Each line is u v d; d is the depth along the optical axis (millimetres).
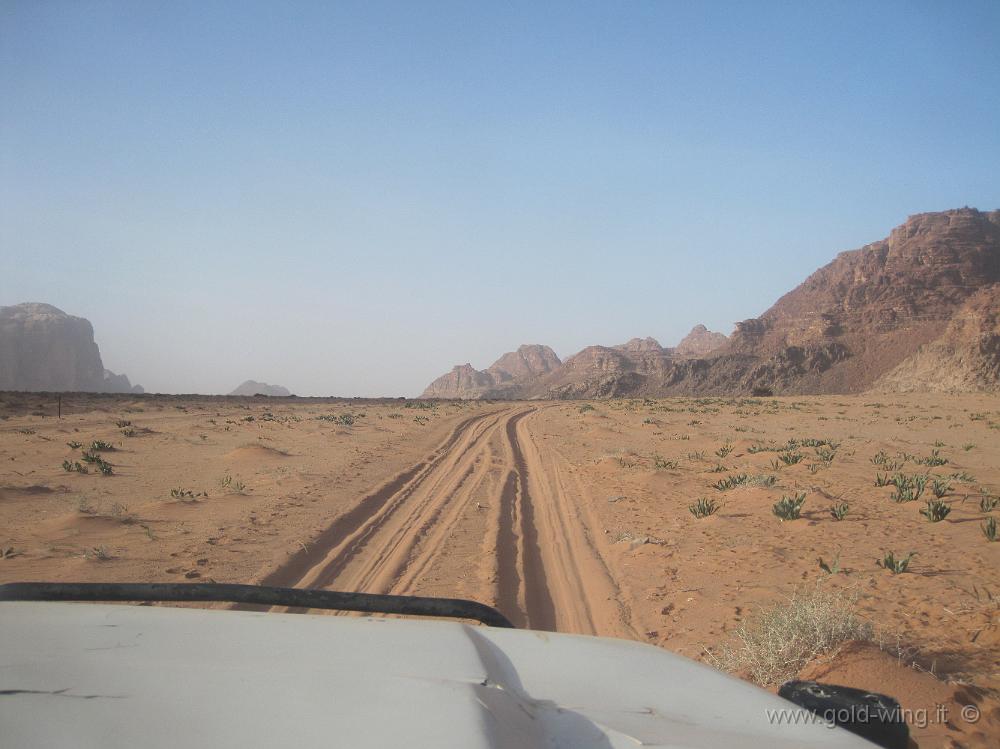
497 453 25312
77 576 8828
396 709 1315
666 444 29984
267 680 1417
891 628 6480
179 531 11602
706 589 8484
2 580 8648
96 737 1114
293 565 9797
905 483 14094
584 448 28234
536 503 15500
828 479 16688
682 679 1959
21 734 1101
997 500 12398
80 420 34844
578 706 1683
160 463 20391
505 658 1987
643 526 12602
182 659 1506
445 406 66688
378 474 18906
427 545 11086
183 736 1145
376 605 2189
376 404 70688
